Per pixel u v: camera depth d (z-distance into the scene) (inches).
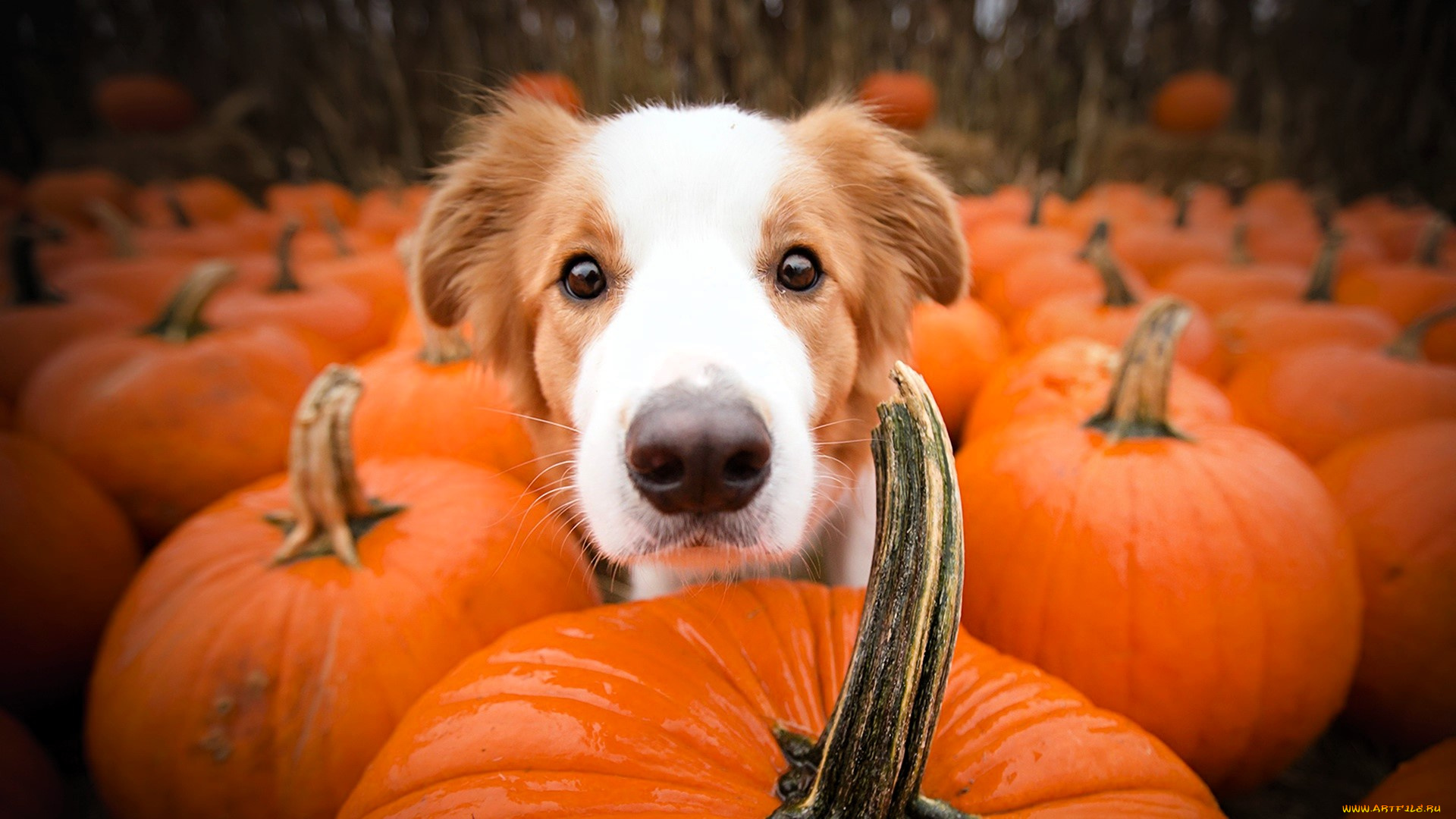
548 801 10.9
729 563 13.8
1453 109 78.7
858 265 18.0
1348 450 20.6
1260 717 16.0
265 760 14.8
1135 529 16.1
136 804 15.3
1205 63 89.2
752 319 14.5
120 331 28.7
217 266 27.1
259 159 78.8
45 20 89.2
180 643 15.5
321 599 15.8
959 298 20.4
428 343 24.8
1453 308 24.3
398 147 81.4
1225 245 42.7
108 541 20.8
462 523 17.6
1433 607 17.4
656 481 12.5
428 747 12.0
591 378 15.3
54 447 23.6
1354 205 71.2
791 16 74.6
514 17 76.7
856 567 20.0
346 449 16.7
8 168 88.5
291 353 27.3
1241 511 16.1
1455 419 22.8
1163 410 17.9
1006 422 23.4
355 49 80.9
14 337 30.5
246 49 86.9
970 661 13.5
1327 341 28.7
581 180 16.6
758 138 16.9
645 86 68.9
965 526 18.3
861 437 19.5
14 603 18.6
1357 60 85.5
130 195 68.1
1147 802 11.2
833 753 10.4
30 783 16.0
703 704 12.3
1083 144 75.8
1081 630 16.2
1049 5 82.1
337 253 44.8
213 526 17.9
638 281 15.2
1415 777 13.2
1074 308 30.3
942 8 78.7
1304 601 15.8
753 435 12.1
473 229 20.0
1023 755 11.6
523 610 17.3
